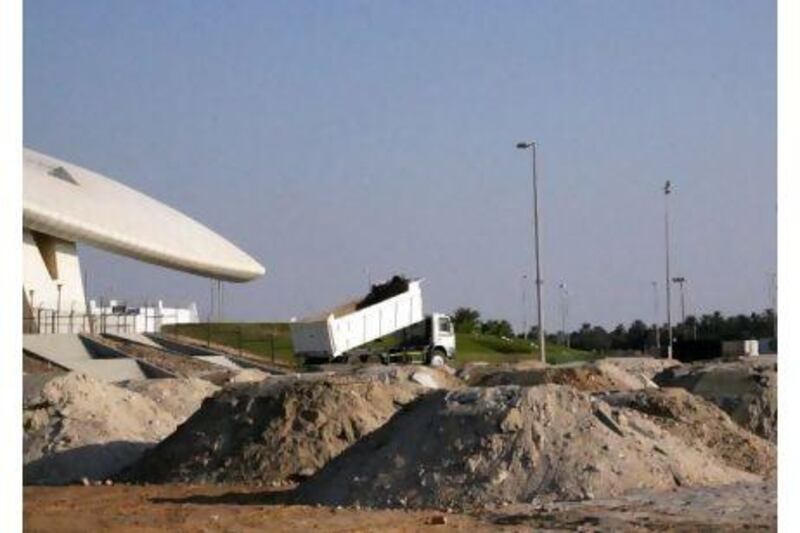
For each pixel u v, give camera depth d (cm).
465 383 4047
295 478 2358
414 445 1961
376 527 1647
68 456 2641
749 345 5838
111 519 1838
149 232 6644
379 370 4025
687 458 1927
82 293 6494
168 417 3100
